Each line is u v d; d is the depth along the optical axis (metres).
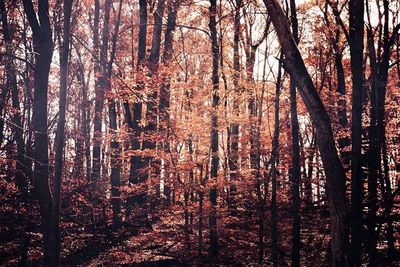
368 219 11.00
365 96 16.97
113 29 26.55
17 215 12.73
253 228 14.45
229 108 13.79
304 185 15.24
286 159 14.73
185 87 13.37
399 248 12.43
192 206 13.54
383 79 13.72
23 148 13.95
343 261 6.50
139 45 19.08
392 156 12.95
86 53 25.70
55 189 10.34
